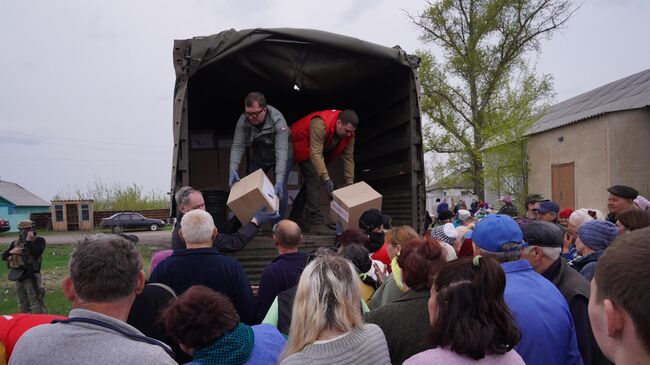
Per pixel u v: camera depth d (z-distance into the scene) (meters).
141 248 18.67
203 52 4.62
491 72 23.62
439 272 1.84
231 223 5.00
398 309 2.30
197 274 2.86
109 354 1.47
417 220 5.20
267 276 3.22
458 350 1.67
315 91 6.38
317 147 5.24
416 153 5.25
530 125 18.70
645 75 18.50
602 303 1.07
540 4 22.67
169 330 2.03
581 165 16.56
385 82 5.86
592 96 20.31
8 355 2.15
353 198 4.73
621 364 1.02
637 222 3.27
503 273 1.76
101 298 1.64
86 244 1.73
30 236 7.55
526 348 2.06
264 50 5.21
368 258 3.27
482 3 23.19
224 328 2.01
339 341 1.83
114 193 42.81
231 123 7.26
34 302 7.60
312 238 4.96
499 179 19.72
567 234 4.82
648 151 14.87
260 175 4.39
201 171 7.00
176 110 4.58
